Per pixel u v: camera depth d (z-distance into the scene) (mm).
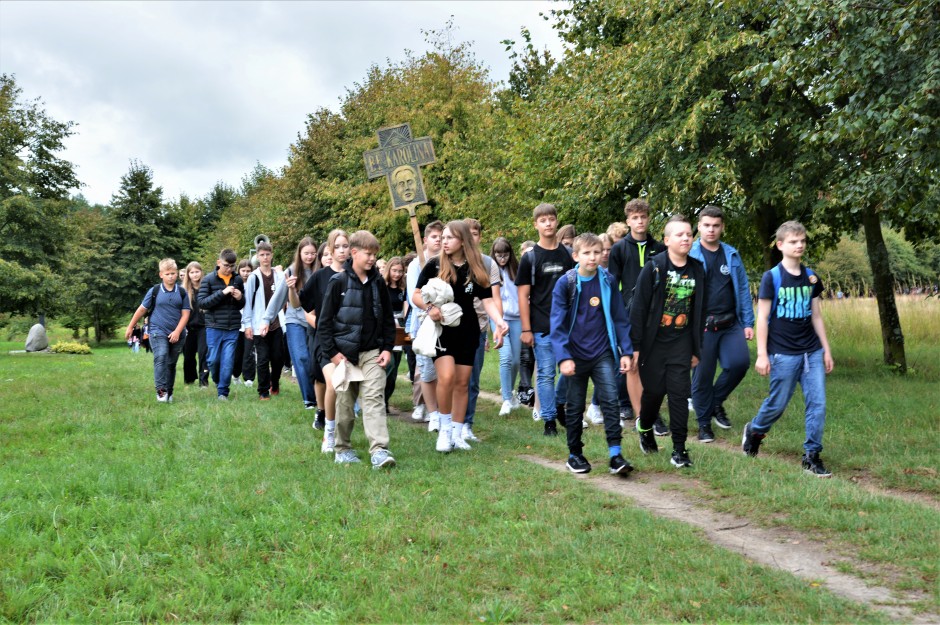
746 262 16156
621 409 8312
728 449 6828
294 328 9078
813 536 4285
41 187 36750
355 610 3361
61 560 3871
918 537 4121
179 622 3303
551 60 25938
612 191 14547
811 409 5863
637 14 12273
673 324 5910
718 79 11672
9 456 6348
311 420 8156
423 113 27203
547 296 7363
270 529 4355
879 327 15844
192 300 12133
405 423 8461
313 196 36344
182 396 10648
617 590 3512
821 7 7133
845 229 13578
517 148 17922
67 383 12648
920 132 6914
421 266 7703
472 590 3547
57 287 34094
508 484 5383
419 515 4609
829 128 8125
